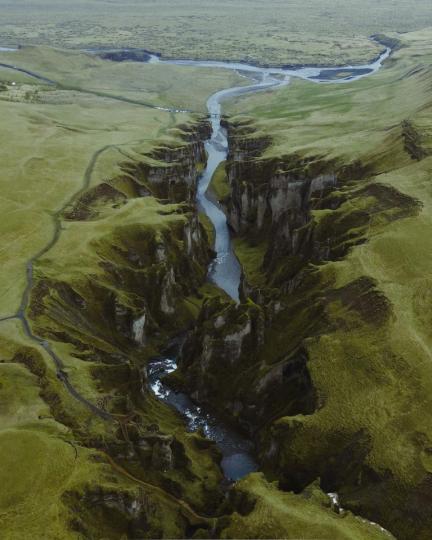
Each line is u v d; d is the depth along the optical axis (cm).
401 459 7038
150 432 8006
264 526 6250
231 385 9950
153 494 7325
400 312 8931
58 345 9112
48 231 12694
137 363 10912
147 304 12075
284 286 11450
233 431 9619
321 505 6644
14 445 6888
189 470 8094
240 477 8612
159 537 6800
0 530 5912
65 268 11425
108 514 6631
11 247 11950
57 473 6619
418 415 7438
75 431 7475
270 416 9225
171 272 12662
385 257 10300
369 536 6216
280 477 7794
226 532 6294
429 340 8431
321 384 8319
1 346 8962
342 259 10700
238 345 10119
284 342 9894
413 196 11944
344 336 8962
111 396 8425
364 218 12175
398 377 7994
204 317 10988
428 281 9488
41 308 10031
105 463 7100
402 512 6644
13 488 6391
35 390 8025
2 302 10050
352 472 7306
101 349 9969
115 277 11969
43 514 6119
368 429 7488
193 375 10412
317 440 7719
